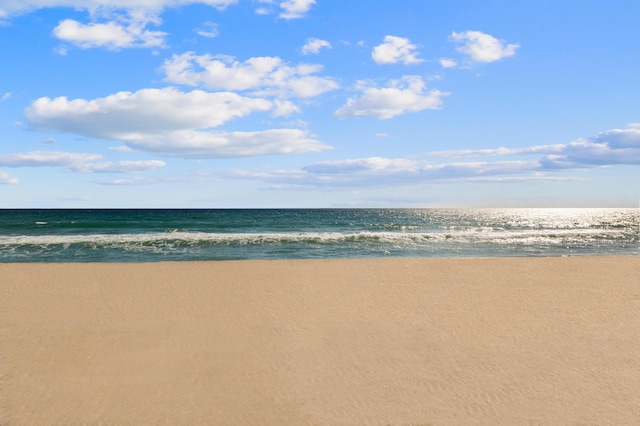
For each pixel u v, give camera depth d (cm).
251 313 991
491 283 1311
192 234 3078
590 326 905
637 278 1382
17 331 840
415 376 651
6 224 4438
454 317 967
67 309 1004
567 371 673
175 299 1107
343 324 912
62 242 2505
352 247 2467
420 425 511
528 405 562
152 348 759
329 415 532
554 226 5234
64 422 508
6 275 1366
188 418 521
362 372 664
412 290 1220
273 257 2083
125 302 1072
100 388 599
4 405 546
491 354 744
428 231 3941
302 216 8800
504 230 4194
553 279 1367
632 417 533
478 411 545
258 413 536
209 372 659
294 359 716
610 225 5572
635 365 698
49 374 643
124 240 2617
